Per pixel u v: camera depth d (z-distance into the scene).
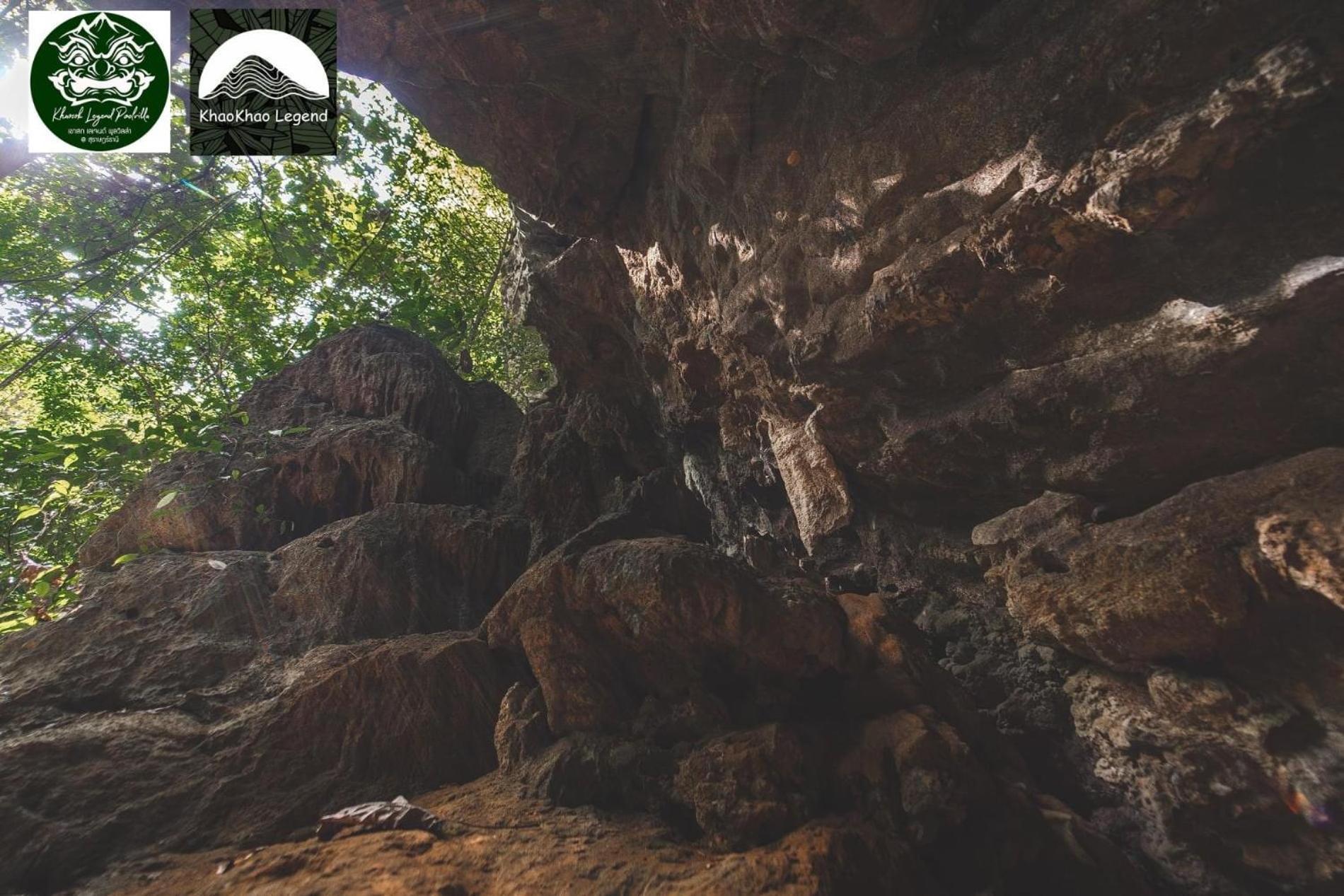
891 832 3.72
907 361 4.61
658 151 6.28
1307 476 3.09
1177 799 3.88
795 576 6.21
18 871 3.46
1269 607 3.28
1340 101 2.59
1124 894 3.72
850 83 4.23
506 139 6.40
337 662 5.24
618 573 4.77
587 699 4.66
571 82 5.55
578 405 9.80
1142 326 3.47
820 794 3.99
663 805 4.09
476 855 3.51
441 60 5.59
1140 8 2.83
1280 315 2.96
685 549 4.89
